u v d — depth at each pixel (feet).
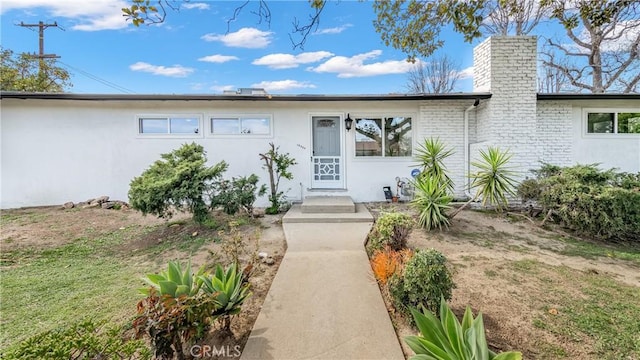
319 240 18.62
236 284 9.76
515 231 20.89
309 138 30.19
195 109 29.48
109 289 13.35
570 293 12.32
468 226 21.65
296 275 13.64
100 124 28.91
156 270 15.62
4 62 54.08
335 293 12.01
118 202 28.09
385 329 9.76
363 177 30.81
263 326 9.93
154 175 20.90
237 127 29.96
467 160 29.76
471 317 7.68
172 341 7.56
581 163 28.99
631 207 18.56
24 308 11.73
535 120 26.91
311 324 10.02
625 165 29.04
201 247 18.65
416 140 30.30
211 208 21.74
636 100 28.48
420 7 15.52
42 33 57.21
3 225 22.76
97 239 20.61
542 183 22.50
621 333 9.65
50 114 28.32
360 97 27.66
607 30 42.22
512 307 11.25
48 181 28.55
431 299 9.71
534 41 26.68
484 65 28.02
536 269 14.71
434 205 20.40
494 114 26.91
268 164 26.96
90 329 6.99
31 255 17.90
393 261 12.51
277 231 21.03
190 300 7.80
